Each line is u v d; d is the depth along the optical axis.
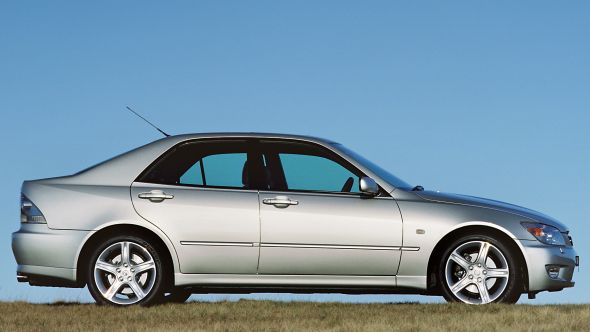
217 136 13.92
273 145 13.84
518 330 10.92
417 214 13.53
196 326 11.53
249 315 12.62
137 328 11.39
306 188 13.67
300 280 13.50
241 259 13.48
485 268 13.60
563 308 12.93
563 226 14.04
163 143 13.90
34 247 13.48
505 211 13.70
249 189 13.65
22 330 11.38
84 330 11.32
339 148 13.91
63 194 13.62
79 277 13.50
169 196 13.56
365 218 13.48
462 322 11.42
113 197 13.56
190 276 13.50
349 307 13.37
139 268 13.53
